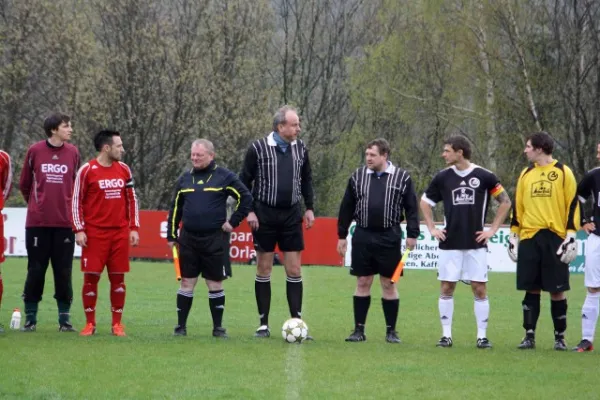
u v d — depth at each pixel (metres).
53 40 63.66
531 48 61.28
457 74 62.62
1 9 66.19
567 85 60.47
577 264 45.56
